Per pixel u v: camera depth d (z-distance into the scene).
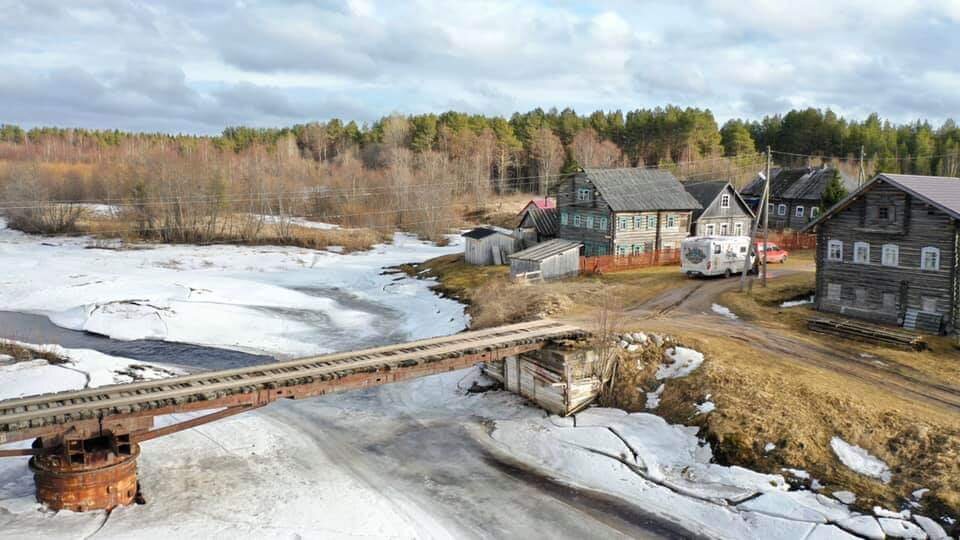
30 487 25.80
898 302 38.09
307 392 27.98
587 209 61.41
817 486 24.84
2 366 38.88
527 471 28.64
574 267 55.25
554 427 32.38
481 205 124.19
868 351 34.66
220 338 48.25
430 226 99.06
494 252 67.56
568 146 162.12
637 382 34.06
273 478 27.47
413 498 26.31
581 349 33.97
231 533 23.11
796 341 36.38
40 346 42.97
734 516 24.20
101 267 74.19
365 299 61.88
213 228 98.31
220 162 117.12
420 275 69.25
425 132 163.38
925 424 26.45
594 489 26.97
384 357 31.09
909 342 34.34
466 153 151.62
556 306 43.56
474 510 25.45
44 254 81.69
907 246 37.47
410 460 29.64
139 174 100.31
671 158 153.00
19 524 22.88
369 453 30.31
